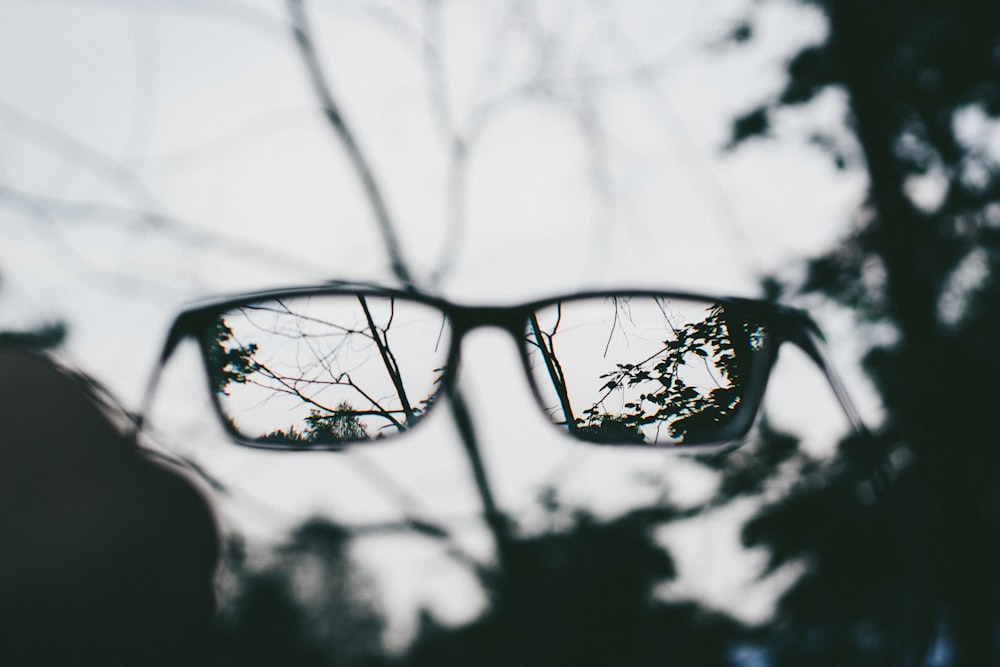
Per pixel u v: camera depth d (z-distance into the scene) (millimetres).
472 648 2262
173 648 720
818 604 1978
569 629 2221
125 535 712
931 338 2799
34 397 733
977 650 2031
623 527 2428
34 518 685
